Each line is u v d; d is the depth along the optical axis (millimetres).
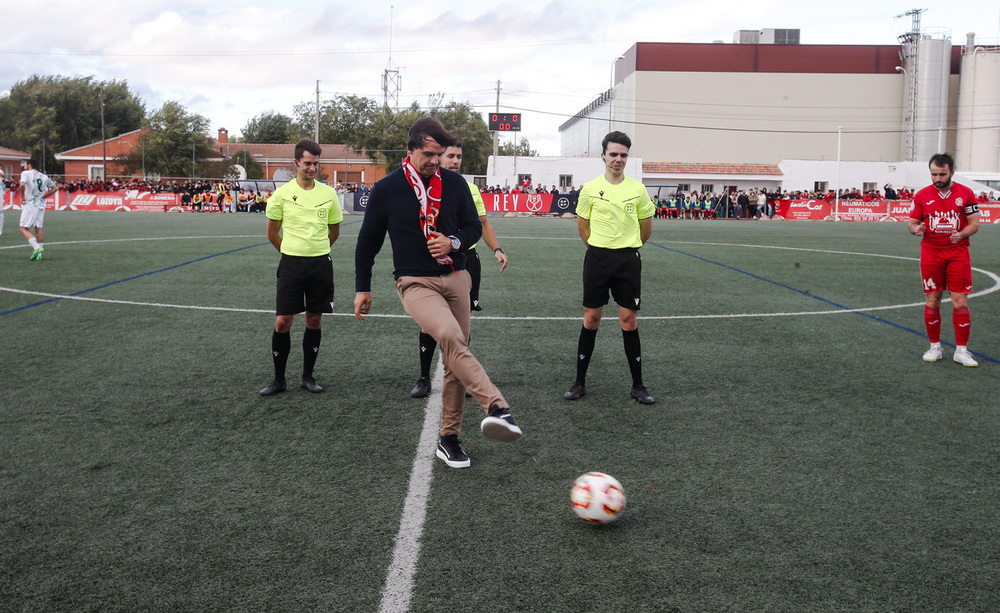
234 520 3197
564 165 46406
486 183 46531
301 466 3834
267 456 3973
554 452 4082
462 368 3568
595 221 5008
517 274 12109
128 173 60969
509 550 2955
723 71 56188
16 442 4109
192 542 2996
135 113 77125
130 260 13000
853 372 5891
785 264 14148
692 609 2549
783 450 4129
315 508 3328
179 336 6898
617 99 61906
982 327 7852
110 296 9070
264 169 68312
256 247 15867
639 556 2916
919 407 4957
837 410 4879
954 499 3490
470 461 3920
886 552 2971
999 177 49219
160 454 3975
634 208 4949
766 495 3516
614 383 5543
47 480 3602
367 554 2910
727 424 4578
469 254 6477
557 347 6719
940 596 2648
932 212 6156
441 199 3812
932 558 2926
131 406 4793
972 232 6016
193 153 60625
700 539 3064
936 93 54531
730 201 38594
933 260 6203
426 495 3484
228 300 8953
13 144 71188
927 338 7281
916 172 50406
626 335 5066
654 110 56406
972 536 3115
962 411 4875
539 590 2658
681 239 21078
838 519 3266
